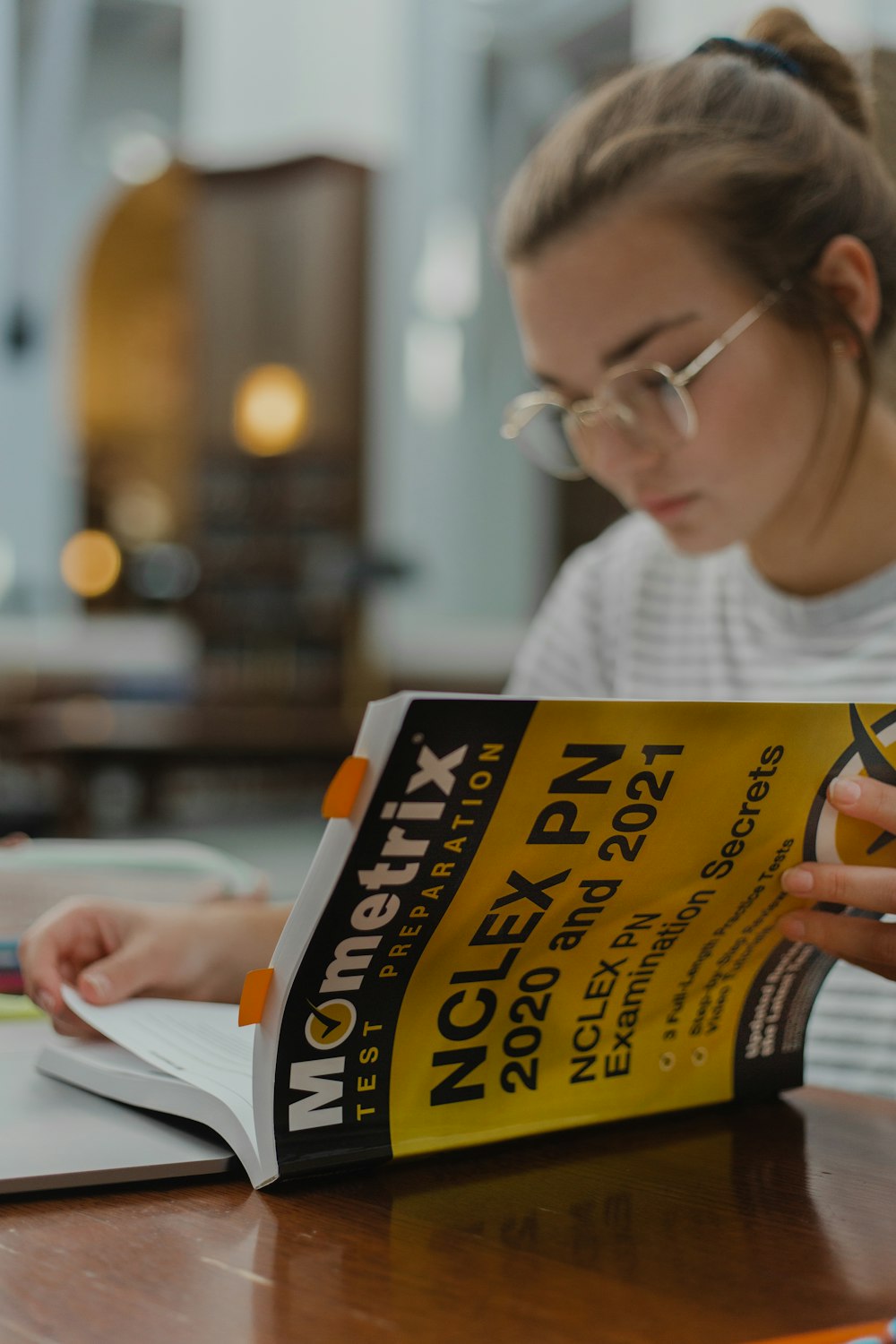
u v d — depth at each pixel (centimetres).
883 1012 115
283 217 493
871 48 123
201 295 499
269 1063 53
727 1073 69
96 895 105
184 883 110
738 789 56
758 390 99
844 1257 48
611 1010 62
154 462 507
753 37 116
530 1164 59
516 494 545
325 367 494
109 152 572
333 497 491
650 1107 65
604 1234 50
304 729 319
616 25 529
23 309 545
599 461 106
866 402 106
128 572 496
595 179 98
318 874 50
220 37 562
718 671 130
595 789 52
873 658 118
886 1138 64
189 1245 49
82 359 508
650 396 99
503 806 50
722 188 97
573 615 149
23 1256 48
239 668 457
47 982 75
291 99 548
